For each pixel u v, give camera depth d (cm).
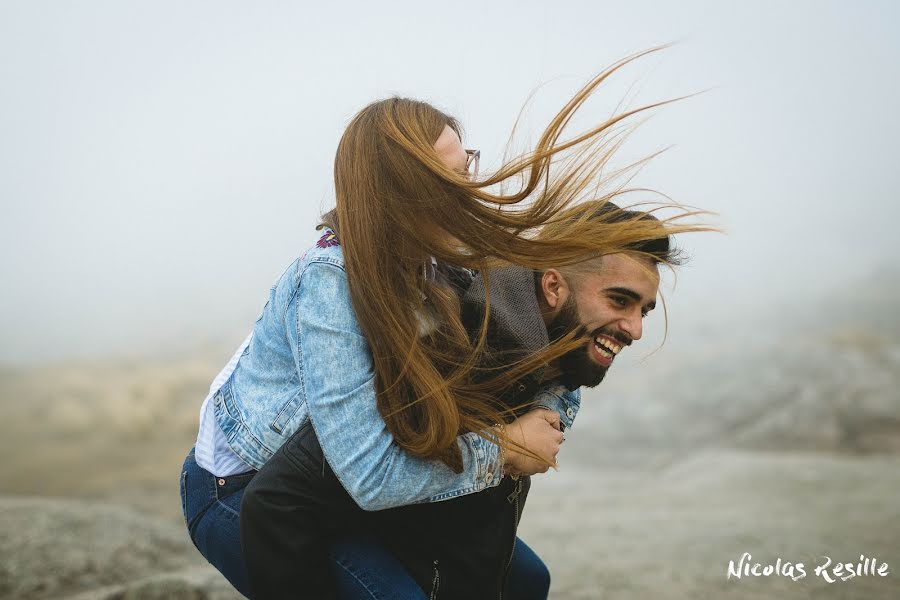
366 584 146
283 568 141
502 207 142
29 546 322
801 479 612
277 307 151
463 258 142
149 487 917
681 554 404
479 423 143
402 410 136
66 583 299
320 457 142
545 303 156
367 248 138
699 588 345
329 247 144
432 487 139
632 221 146
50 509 373
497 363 149
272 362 151
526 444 147
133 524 361
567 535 468
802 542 414
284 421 148
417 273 143
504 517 155
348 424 136
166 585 267
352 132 147
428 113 150
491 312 149
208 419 159
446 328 144
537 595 180
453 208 140
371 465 135
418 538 151
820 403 895
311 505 142
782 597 328
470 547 152
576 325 154
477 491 148
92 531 347
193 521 158
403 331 136
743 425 901
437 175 140
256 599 144
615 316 152
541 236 150
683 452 851
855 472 623
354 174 142
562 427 164
